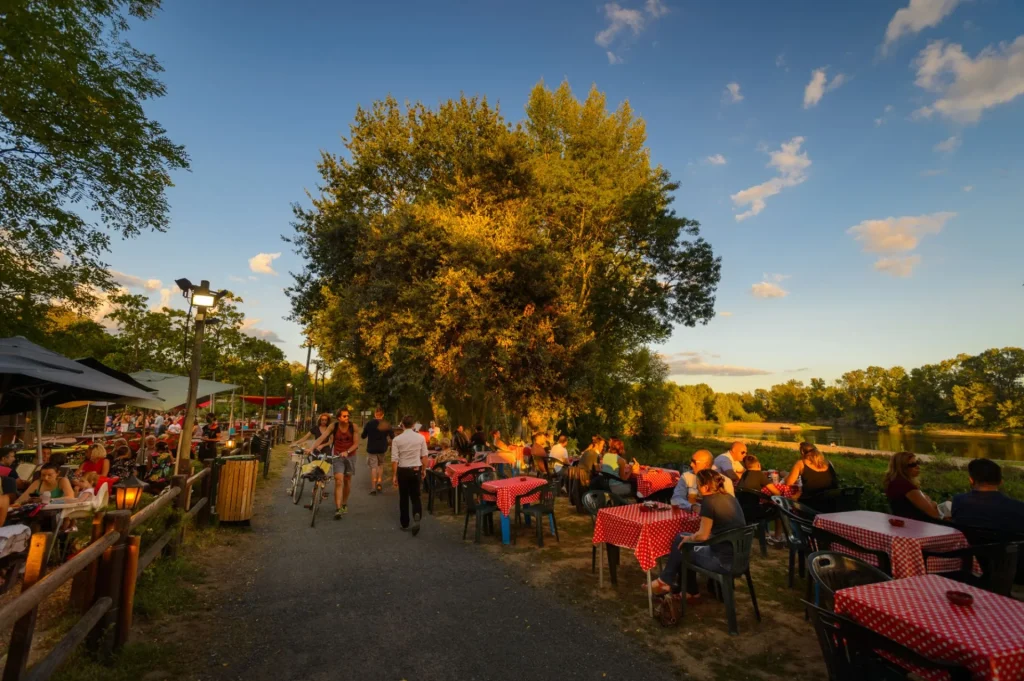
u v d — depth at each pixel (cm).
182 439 762
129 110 1076
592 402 2289
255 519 902
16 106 940
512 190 1952
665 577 486
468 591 539
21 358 694
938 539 426
